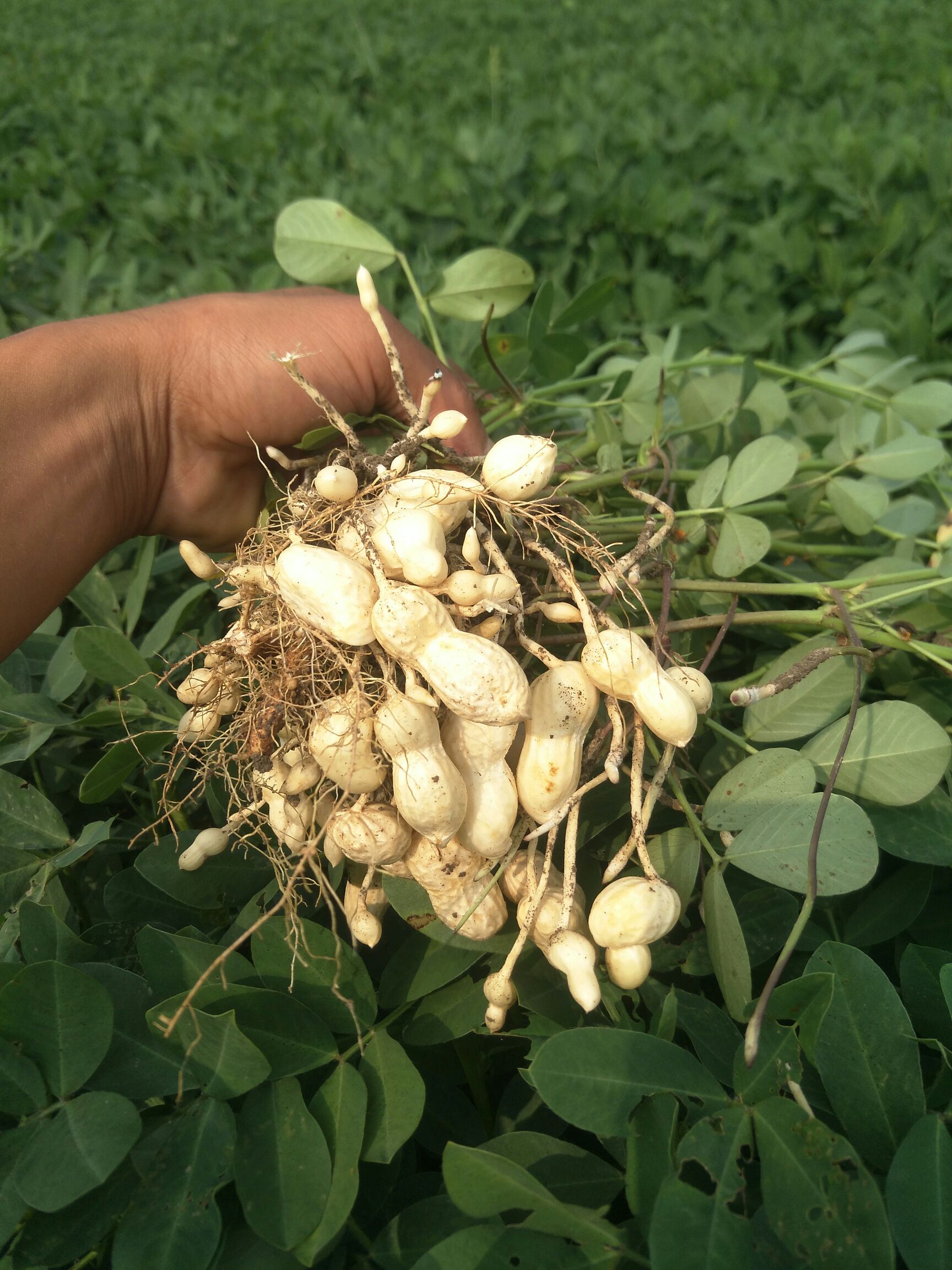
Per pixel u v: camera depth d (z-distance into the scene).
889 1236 0.18
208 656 0.26
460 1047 0.25
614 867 0.23
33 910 0.24
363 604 0.22
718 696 0.32
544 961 0.25
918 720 0.27
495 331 0.62
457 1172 0.19
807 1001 0.21
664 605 0.27
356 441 0.27
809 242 0.72
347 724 0.22
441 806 0.21
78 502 0.31
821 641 0.31
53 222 0.80
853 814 0.25
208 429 0.34
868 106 1.11
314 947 0.24
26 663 0.37
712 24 2.11
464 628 0.24
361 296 0.26
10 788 0.30
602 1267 0.19
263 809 0.28
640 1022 0.24
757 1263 0.18
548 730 0.23
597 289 0.41
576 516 0.30
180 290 0.69
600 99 1.31
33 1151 0.20
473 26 2.30
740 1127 0.20
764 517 0.43
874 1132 0.20
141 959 0.23
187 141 1.09
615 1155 0.21
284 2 2.66
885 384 0.50
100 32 2.54
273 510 0.35
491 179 0.85
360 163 1.04
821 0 2.14
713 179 0.92
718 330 0.68
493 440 0.44
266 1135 0.21
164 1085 0.22
